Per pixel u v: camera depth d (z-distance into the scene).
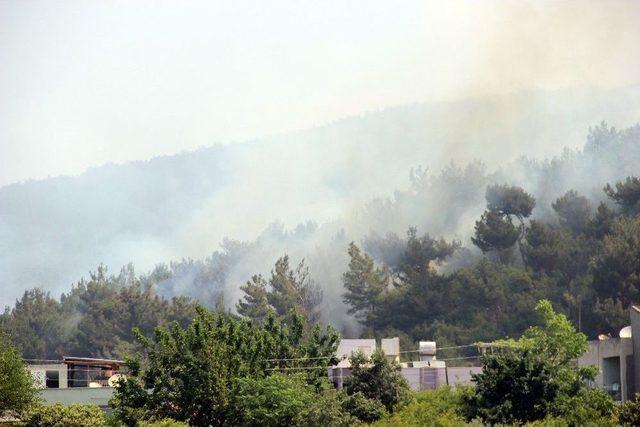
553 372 163.25
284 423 163.12
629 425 149.38
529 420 159.75
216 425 168.50
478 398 165.25
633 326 175.00
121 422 170.62
